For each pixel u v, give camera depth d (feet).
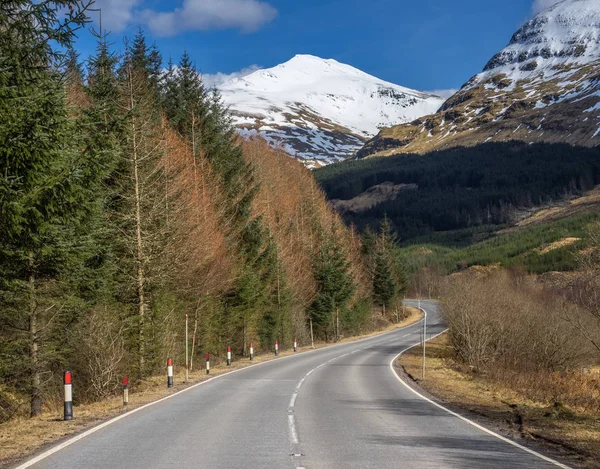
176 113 141.18
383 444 30.68
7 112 32.86
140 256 71.51
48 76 37.60
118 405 50.16
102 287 62.54
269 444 30.55
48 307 53.01
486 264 491.31
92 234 52.90
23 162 33.86
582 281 87.81
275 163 259.19
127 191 73.26
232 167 144.97
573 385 75.05
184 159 111.14
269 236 153.48
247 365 103.60
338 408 46.19
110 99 74.79
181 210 92.12
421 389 63.57
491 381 79.25
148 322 72.49
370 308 280.10
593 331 106.22
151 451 28.66
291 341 170.91
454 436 33.47
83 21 34.45
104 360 61.46
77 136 40.75
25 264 45.88
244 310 132.26
